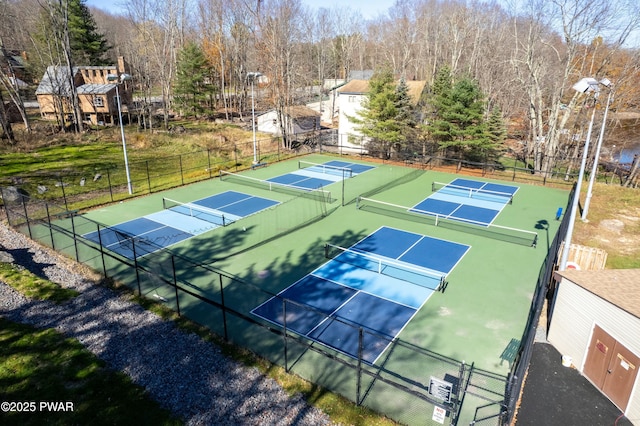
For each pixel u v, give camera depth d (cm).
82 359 987
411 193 2692
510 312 1288
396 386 837
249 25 6575
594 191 2692
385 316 1246
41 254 1609
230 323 1188
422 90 4138
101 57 6344
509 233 1977
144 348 1054
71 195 2469
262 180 2931
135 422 804
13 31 6059
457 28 5859
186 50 5675
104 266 1425
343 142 4253
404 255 1705
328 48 8925
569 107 3175
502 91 4762
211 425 810
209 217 2153
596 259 1545
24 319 1145
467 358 1055
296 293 1376
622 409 928
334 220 2128
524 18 4562
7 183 2464
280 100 4006
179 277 1478
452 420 791
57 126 4306
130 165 3170
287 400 891
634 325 896
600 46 3228
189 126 5244
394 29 8519
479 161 3538
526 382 1009
